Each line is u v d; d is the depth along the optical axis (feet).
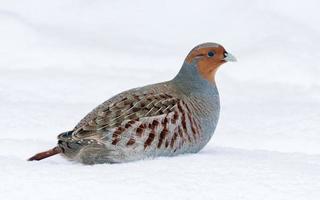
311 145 40.50
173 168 28.84
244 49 72.02
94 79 59.41
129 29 80.12
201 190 26.43
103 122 30.76
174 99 31.63
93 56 68.95
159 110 31.01
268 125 45.29
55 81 57.93
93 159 30.86
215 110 32.94
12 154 33.94
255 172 28.40
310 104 52.65
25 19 78.54
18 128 41.83
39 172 28.22
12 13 77.46
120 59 69.00
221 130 43.75
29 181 27.17
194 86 32.60
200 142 32.37
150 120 30.81
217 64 33.04
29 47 69.72
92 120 30.96
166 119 31.04
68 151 31.22
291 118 47.21
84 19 81.66
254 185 26.96
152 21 82.02
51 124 43.39
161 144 31.01
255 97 56.08
